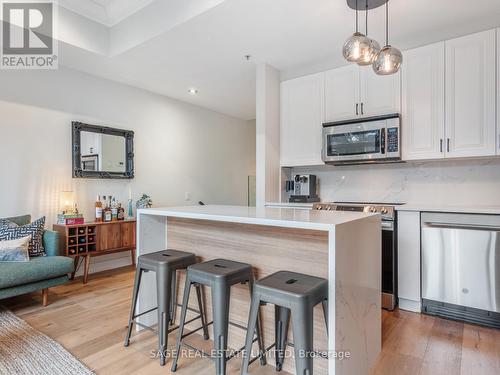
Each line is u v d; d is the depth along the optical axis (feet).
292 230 5.95
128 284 11.07
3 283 7.95
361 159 10.30
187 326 7.69
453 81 9.00
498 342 6.99
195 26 8.72
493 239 7.62
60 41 9.53
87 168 12.16
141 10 9.67
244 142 20.45
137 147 14.11
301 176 12.21
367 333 5.85
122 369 5.97
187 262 6.85
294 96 11.95
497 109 8.39
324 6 7.80
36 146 10.96
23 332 7.41
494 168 9.50
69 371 5.85
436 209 8.37
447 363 6.17
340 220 5.18
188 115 16.61
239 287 6.77
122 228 12.18
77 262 11.78
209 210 7.17
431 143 9.36
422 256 8.59
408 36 9.40
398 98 9.86
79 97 12.07
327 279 5.16
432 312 8.57
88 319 8.16
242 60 11.07
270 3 7.66
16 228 9.44
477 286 7.82
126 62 11.19
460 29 9.00
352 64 10.69
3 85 10.23
